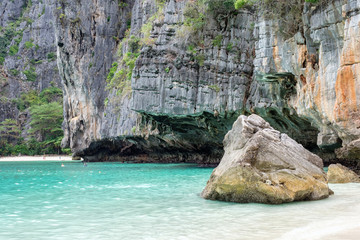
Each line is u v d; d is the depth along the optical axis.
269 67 22.52
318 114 19.22
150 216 9.80
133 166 37.53
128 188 16.66
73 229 8.48
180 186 17.12
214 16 28.23
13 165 49.25
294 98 23.27
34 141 85.12
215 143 33.31
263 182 11.09
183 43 28.59
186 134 33.78
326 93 18.06
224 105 27.27
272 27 22.41
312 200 11.57
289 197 10.98
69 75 50.81
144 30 32.97
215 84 27.72
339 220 8.54
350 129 16.39
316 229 7.73
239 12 27.64
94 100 46.81
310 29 19.09
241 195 11.38
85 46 48.12
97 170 32.44
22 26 111.00
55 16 49.62
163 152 42.69
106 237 7.68
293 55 20.98
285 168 11.56
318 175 12.12
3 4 115.69
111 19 46.84
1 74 98.88
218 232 7.84
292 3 21.28
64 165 44.94
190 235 7.65
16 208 11.47
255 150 11.56
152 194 14.28
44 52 105.75
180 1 29.92
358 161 17.98
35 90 99.44
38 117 84.56
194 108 28.09
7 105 93.44
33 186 18.55
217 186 11.80
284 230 7.79
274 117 25.92
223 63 27.66
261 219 8.98
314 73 19.48
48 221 9.41
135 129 37.31
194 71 28.30
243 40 27.52
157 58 29.25
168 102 28.62
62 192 15.59
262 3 22.83
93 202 12.49
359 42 16.17
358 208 10.05
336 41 17.64
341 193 13.09
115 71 44.56
